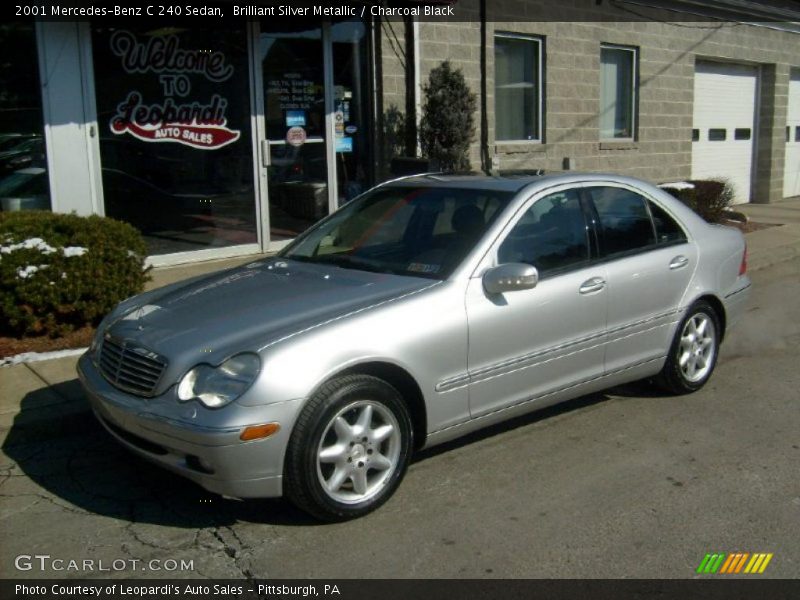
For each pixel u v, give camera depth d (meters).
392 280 4.86
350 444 4.31
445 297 4.69
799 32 19.61
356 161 11.59
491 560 4.02
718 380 6.76
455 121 11.34
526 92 13.74
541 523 4.38
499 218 5.09
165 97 9.76
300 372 4.11
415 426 4.69
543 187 5.38
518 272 4.74
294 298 4.69
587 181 5.66
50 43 8.89
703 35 16.88
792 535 4.24
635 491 4.75
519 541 4.19
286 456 4.12
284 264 5.50
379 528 4.34
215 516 4.49
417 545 4.16
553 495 4.70
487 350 4.82
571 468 5.06
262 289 4.94
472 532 4.29
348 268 5.21
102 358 4.73
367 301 4.58
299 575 3.90
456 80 11.36
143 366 4.36
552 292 5.13
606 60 15.20
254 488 4.09
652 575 3.88
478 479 4.91
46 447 5.44
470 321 4.73
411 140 11.66
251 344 4.18
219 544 4.20
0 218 7.15
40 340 7.01
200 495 4.73
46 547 4.18
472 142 12.24
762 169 19.55
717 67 18.00
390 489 4.51
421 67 11.88
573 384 5.36
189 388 4.14
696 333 6.25
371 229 5.58
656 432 5.63
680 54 16.45
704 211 13.52
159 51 9.63
